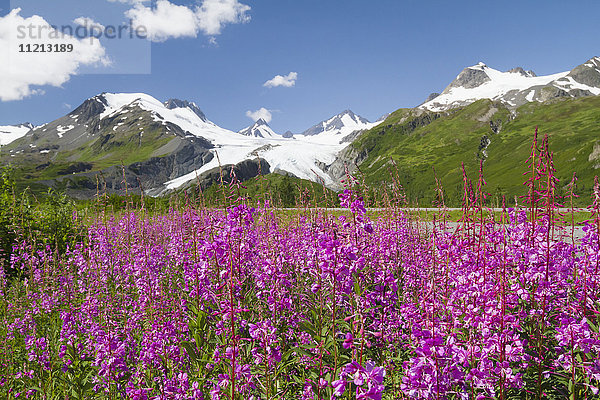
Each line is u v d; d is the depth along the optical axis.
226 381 4.10
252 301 6.19
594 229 5.43
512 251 4.98
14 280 10.35
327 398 4.14
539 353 4.66
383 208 8.86
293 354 5.47
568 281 5.80
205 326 5.53
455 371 3.52
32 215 14.28
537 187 5.06
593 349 4.30
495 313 4.09
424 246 7.50
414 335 3.65
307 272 7.30
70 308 7.11
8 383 5.96
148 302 6.69
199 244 5.55
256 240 6.99
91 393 5.37
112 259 10.92
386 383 4.68
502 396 3.89
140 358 5.43
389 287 6.23
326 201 6.80
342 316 5.68
